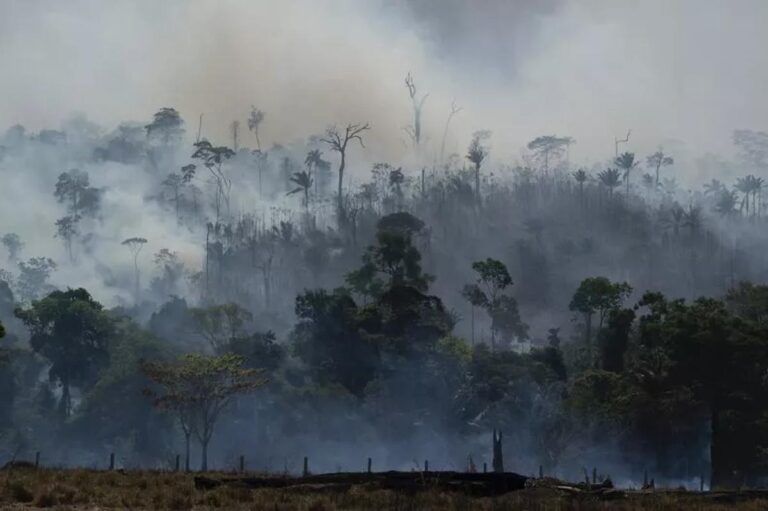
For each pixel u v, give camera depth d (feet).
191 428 302.25
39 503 138.51
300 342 439.63
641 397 322.14
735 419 300.61
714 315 321.93
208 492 150.30
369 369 425.69
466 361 416.87
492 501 148.66
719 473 301.43
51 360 455.63
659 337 335.47
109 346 448.24
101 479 167.84
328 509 137.08
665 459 320.70
